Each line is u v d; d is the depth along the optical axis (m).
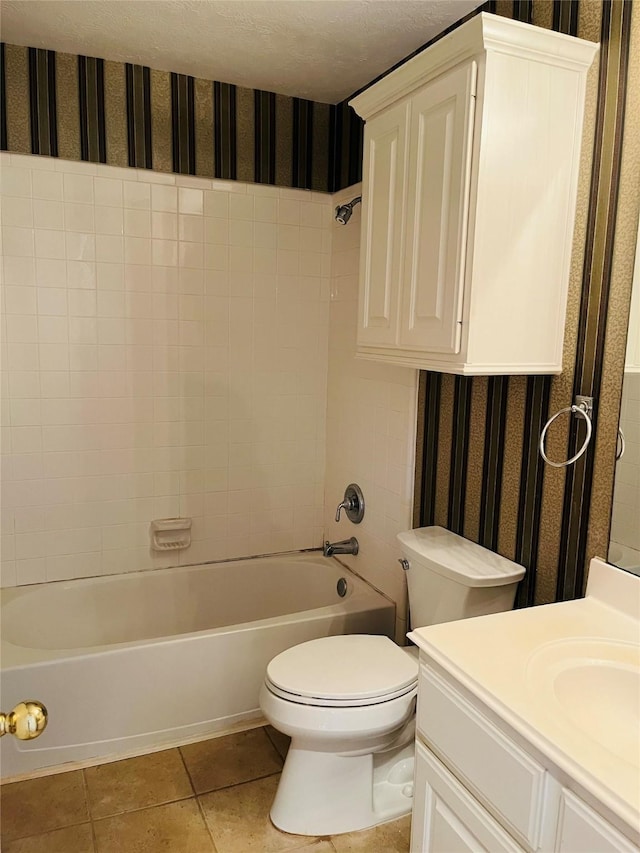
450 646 1.36
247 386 2.92
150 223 2.63
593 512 1.64
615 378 1.57
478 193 1.55
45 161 2.45
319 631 2.47
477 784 1.24
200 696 2.32
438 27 2.11
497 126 1.54
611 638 1.42
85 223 2.53
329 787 1.90
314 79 2.59
